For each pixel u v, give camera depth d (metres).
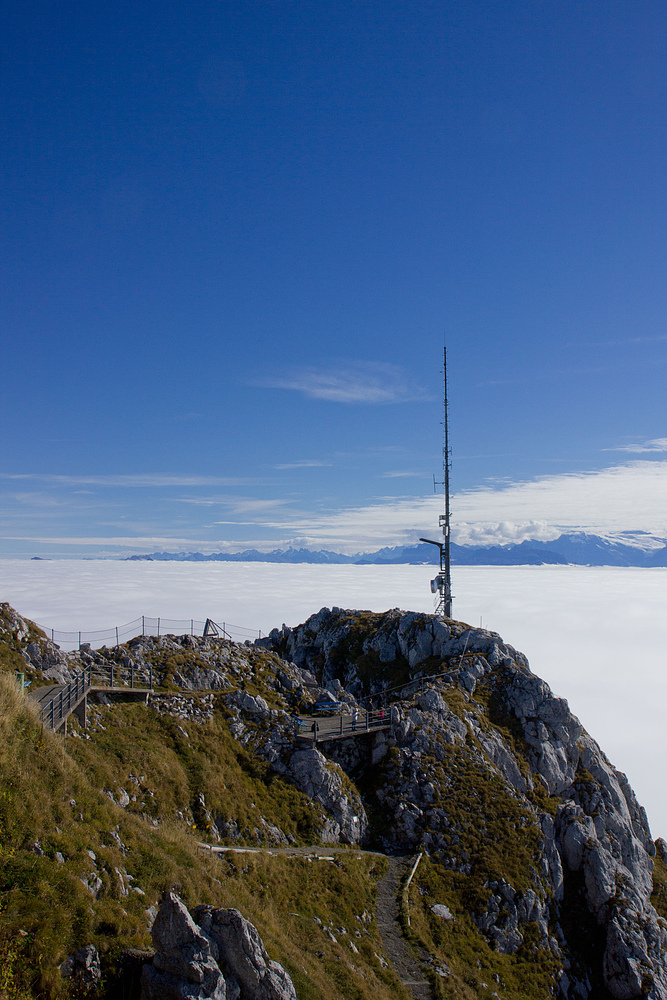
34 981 18.08
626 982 45.47
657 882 61.31
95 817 26.44
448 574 89.69
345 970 30.41
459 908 44.19
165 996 18.92
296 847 42.09
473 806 52.31
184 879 26.33
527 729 64.69
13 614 45.84
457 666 71.81
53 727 34.22
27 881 20.69
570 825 55.34
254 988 20.70
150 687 48.88
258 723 50.59
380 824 49.69
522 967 42.47
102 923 21.08
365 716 57.78
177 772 40.09
